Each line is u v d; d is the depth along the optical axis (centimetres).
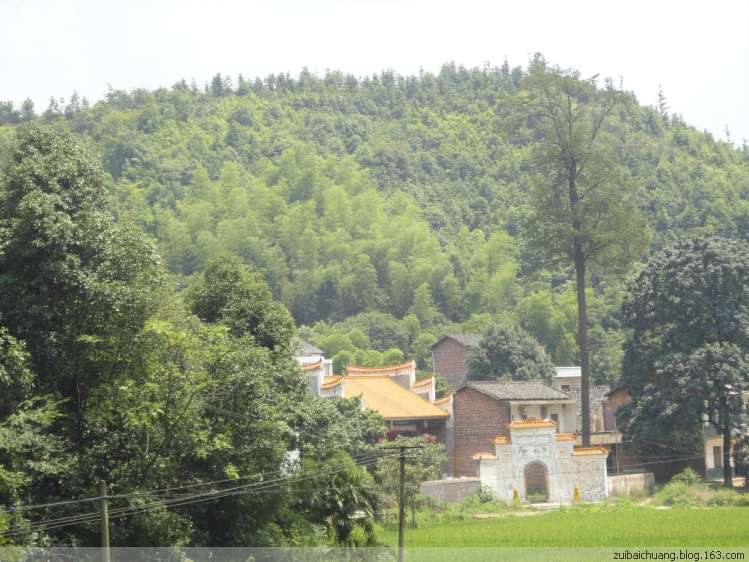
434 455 10994
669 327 13138
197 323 6900
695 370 12088
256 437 6525
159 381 6022
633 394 13100
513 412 13000
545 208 14512
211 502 6694
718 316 12512
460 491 11038
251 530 6938
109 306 5847
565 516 9756
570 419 14138
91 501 5634
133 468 5984
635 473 12962
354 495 7588
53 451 5453
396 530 9119
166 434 6012
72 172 6166
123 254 6003
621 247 14188
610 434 13412
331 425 8081
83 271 5797
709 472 13988
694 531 8156
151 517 5834
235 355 6450
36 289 5788
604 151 14475
